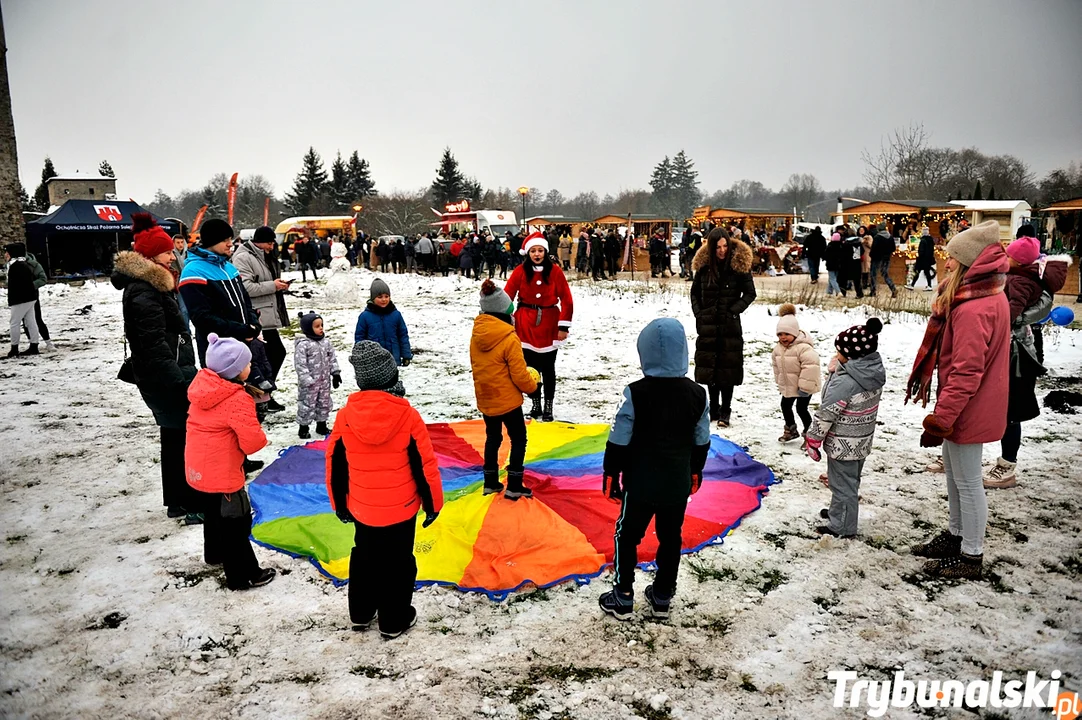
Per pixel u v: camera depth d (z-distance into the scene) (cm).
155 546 485
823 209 11200
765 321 1390
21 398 892
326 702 326
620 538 385
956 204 3341
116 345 1275
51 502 562
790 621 391
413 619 388
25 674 348
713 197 15388
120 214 3044
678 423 368
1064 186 4709
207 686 339
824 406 469
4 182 2608
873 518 518
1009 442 557
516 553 457
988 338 409
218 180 11181
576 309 1636
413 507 370
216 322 609
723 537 490
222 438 409
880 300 1669
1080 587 418
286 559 468
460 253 2736
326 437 723
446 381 977
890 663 354
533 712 321
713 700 328
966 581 429
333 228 5106
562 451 655
